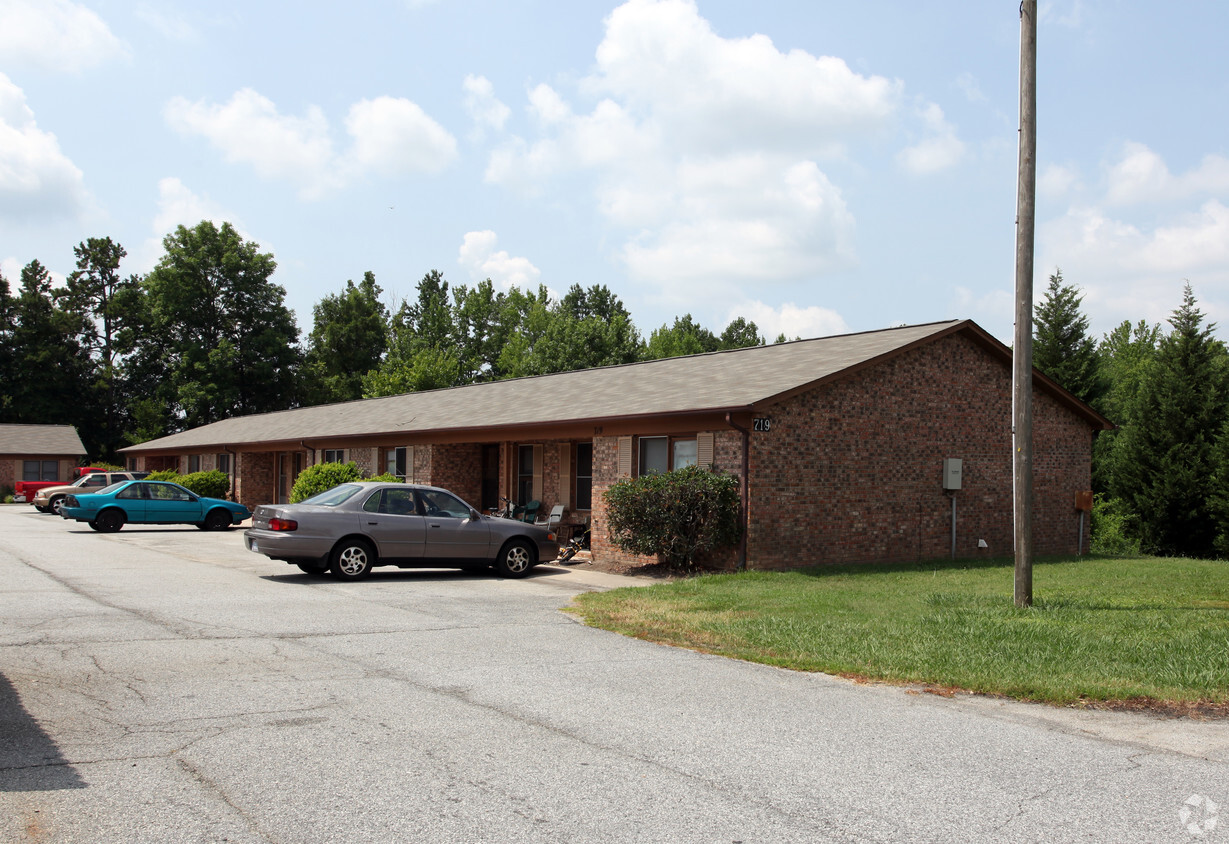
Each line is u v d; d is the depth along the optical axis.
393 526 14.46
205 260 63.62
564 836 4.14
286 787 4.71
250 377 64.44
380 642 8.87
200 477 35.59
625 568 16.92
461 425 22.03
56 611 10.29
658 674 7.62
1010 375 19.97
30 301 67.25
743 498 15.45
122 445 67.94
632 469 17.77
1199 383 31.69
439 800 4.56
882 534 17.36
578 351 62.41
